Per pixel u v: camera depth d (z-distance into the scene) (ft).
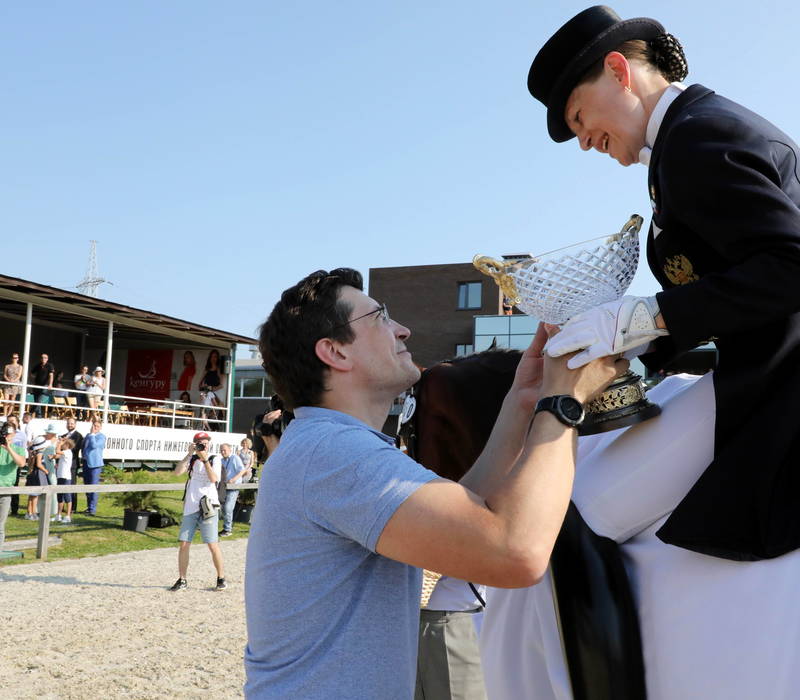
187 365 94.73
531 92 6.15
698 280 4.76
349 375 5.71
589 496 5.45
